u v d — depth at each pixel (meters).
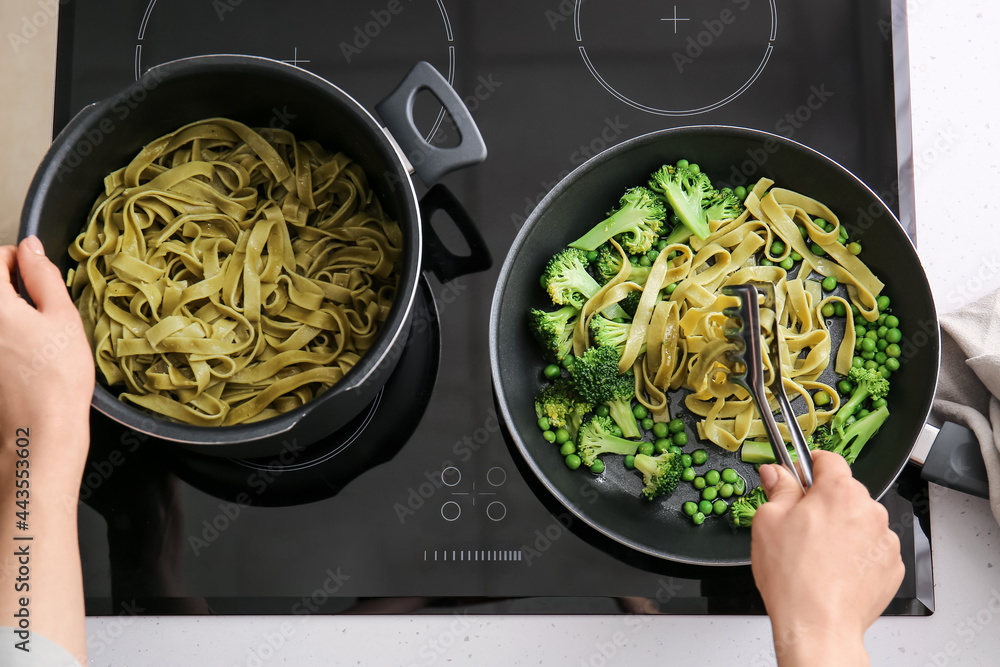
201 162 1.13
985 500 1.15
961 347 1.15
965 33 1.31
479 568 1.10
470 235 1.19
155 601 1.08
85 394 0.93
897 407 1.16
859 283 1.19
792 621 0.83
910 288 1.14
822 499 0.88
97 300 1.07
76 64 1.24
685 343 1.16
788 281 1.18
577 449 1.14
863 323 1.20
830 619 0.82
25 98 1.24
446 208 1.20
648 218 1.19
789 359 1.17
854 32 1.27
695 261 1.20
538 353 1.19
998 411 1.12
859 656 0.81
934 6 1.31
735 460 1.16
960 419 1.14
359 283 1.13
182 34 1.25
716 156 1.19
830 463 0.91
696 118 1.24
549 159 1.22
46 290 0.94
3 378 0.91
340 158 1.14
